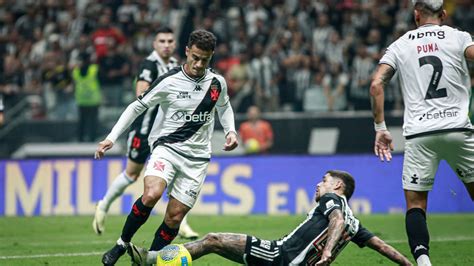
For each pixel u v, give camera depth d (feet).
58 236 107.65
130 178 100.58
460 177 64.54
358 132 153.79
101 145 67.05
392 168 144.05
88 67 162.20
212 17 191.72
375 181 144.66
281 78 167.94
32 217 144.56
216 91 69.26
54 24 204.23
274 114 159.02
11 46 202.90
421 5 64.75
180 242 94.12
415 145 62.90
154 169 67.67
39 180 153.79
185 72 68.69
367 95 159.12
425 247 62.13
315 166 146.00
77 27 203.10
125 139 159.84
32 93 165.58
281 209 146.20
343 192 62.80
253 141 154.71
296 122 156.76
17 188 154.92
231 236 60.80
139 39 192.85
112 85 162.61
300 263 59.26
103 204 101.40
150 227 117.91
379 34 175.42
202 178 69.46
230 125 71.56
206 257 81.87
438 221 124.98
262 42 186.29
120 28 199.21
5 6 217.56
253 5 194.59
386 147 64.54
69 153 162.61
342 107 159.43
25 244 97.25
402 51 63.93
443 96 62.54
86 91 161.79
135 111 68.69
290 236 60.18
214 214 146.30
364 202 144.97
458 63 62.80
